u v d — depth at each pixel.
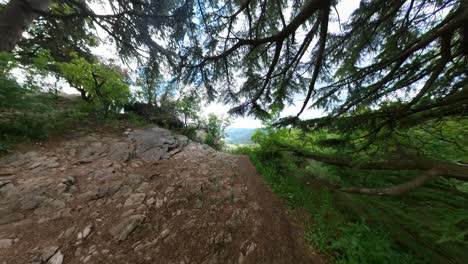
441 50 1.87
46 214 2.20
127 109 7.02
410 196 2.40
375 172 3.06
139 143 4.98
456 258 1.57
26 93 3.82
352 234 2.09
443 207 2.04
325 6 2.07
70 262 1.68
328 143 3.24
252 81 3.40
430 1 2.12
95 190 2.75
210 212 2.61
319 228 2.32
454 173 1.46
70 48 7.21
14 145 3.45
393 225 2.03
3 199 2.28
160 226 2.24
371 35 2.54
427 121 2.33
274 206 2.83
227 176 3.81
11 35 5.22
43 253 1.71
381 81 2.23
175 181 3.34
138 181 3.19
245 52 3.04
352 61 2.91
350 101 2.56
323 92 2.93
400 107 2.15
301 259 1.91
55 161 3.38
